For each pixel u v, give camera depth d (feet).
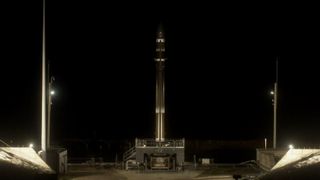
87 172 200.85
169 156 207.10
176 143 211.00
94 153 294.46
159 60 215.10
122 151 296.30
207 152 285.23
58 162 180.55
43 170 140.77
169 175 193.88
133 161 212.02
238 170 211.00
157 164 206.28
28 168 131.95
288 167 135.23
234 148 287.48
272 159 189.06
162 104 214.28
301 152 157.79
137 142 211.61
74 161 255.50
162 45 215.51
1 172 124.06
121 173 198.90
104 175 191.42
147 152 207.51
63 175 187.93
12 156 137.18
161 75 214.90
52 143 294.46
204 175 193.36
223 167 222.69
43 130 172.55
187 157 279.90
